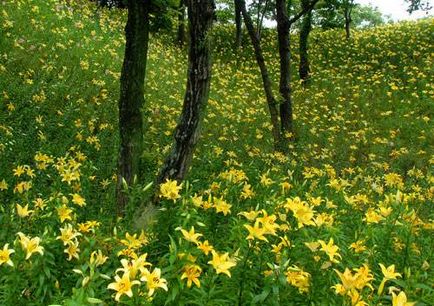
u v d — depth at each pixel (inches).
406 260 170.6
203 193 216.7
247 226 128.6
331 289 132.1
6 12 573.9
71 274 139.3
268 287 121.6
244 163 389.7
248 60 985.5
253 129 544.1
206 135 475.5
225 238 173.2
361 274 115.9
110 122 442.3
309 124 613.3
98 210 258.5
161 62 738.2
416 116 668.7
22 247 122.9
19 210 164.2
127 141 268.8
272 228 129.2
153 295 113.1
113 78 551.2
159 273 109.1
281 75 497.4
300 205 142.6
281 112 501.0
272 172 338.0
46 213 181.6
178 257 117.5
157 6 283.3
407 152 498.0
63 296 124.3
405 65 885.8
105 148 377.7
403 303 108.3
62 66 517.7
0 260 119.8
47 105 419.2
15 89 414.3
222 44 1079.6
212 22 221.1
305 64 824.9
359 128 616.4
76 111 426.0
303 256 142.6
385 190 376.2
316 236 157.2
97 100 482.9
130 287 106.0
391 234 179.9
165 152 344.8
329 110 685.3
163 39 964.6
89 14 810.8
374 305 116.6
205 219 184.7
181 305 116.0
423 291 129.3
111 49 660.7
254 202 222.5
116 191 265.7
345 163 469.1
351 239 191.9
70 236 137.1
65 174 230.5
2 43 497.4
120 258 149.4
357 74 867.4
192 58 222.8
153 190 209.5
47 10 673.0
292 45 1116.5
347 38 1118.4
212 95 662.5
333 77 823.7
